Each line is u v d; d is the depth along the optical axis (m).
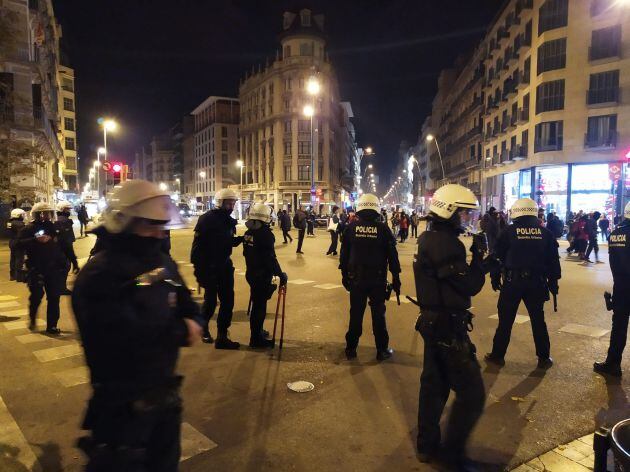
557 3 32.06
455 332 3.24
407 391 4.54
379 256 5.39
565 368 5.21
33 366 5.23
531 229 5.15
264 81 68.12
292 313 7.91
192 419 3.94
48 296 6.49
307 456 3.38
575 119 31.45
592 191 30.92
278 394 4.46
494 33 46.34
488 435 3.71
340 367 5.21
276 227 42.47
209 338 6.18
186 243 22.98
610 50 29.80
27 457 3.34
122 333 1.88
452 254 3.23
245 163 75.88
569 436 3.70
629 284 4.84
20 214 11.62
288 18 64.06
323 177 64.62
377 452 3.44
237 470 3.20
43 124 31.56
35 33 34.44
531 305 5.23
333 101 71.81
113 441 1.93
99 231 2.02
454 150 65.38
